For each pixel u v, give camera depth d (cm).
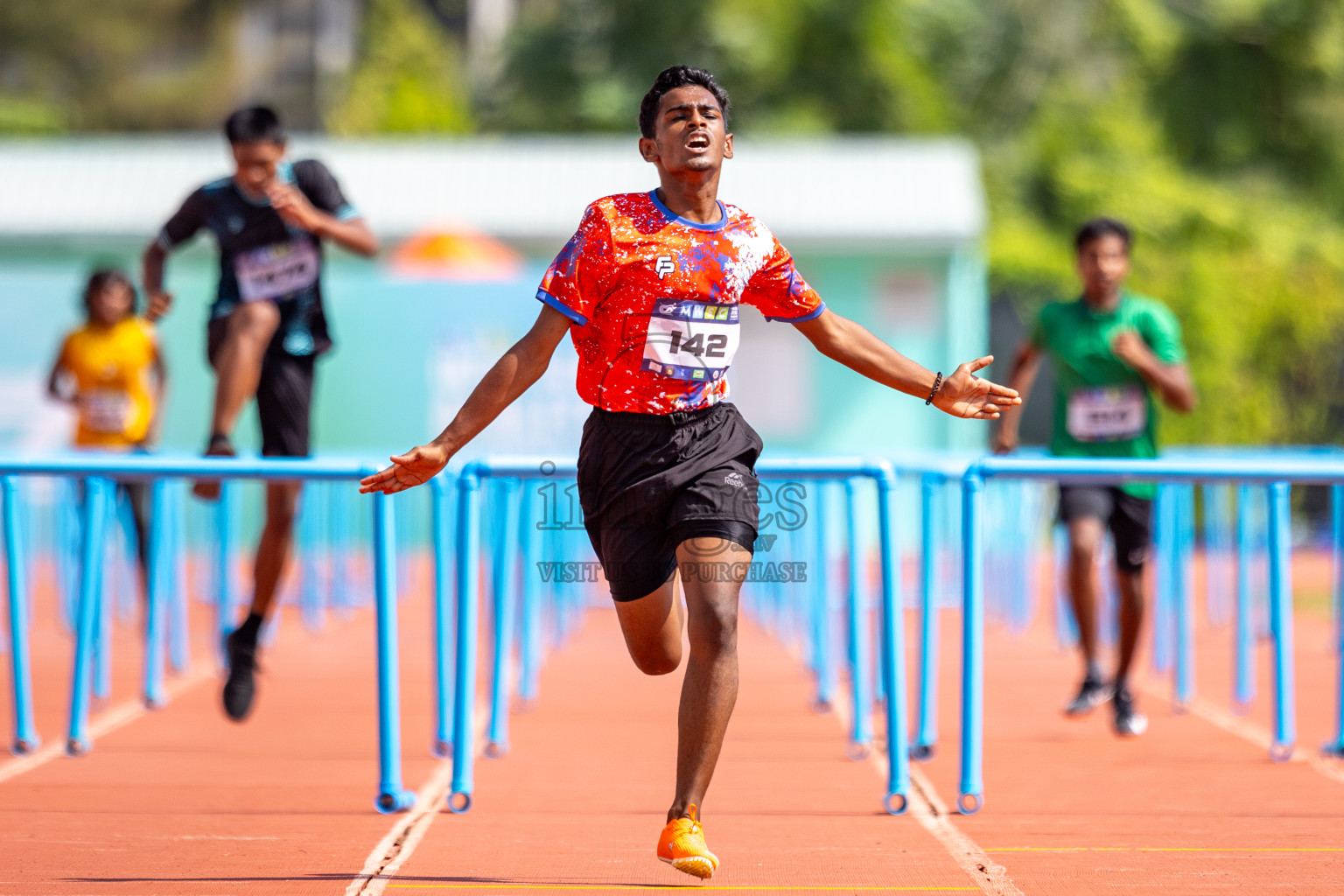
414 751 1977
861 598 1912
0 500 1834
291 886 1267
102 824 1518
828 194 5206
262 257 1892
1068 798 1667
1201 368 5566
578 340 1252
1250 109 9156
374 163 5544
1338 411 5791
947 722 2239
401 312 4812
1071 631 3117
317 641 3216
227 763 1877
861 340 1305
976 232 5019
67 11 12900
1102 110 9125
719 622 1199
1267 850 1410
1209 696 2494
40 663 2853
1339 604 2434
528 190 5416
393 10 11612
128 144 5606
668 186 1230
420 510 4834
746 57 8588
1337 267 7781
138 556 2598
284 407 1919
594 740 2058
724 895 1240
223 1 13562
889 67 8756
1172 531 2786
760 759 1923
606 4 8956
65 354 2944
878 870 1327
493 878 1295
